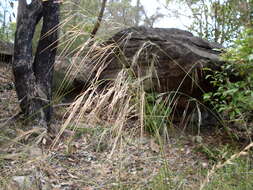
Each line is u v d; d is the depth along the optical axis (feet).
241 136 10.56
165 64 12.50
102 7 17.35
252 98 9.24
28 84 10.88
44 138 7.79
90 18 5.21
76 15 5.35
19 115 10.82
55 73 13.26
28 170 5.60
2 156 5.09
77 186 6.64
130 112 4.91
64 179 6.97
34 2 11.00
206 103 12.60
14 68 10.85
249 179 6.08
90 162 8.00
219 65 12.32
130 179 5.77
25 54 10.94
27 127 9.79
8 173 5.41
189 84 12.40
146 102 5.08
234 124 11.23
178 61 12.34
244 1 16.58
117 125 4.57
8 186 5.11
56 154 8.02
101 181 5.82
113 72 12.33
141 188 5.49
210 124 12.17
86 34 5.15
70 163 7.93
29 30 11.03
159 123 5.49
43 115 10.62
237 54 10.03
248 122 10.71
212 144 10.01
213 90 12.54
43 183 6.19
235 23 20.95
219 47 14.90
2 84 14.92
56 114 11.61
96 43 5.03
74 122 5.25
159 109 5.59
